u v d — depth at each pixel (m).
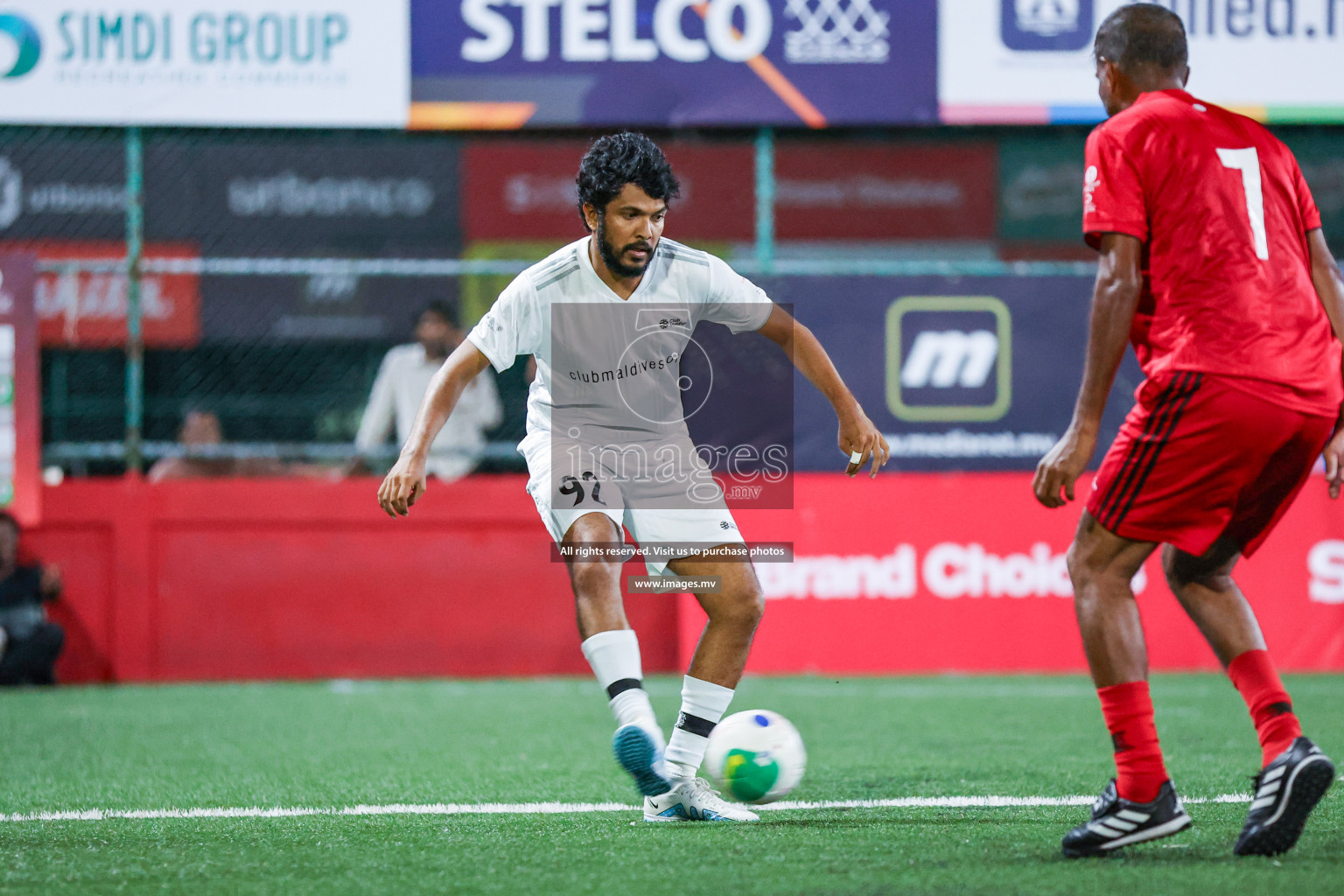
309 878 10.54
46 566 27.75
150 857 11.47
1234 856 10.84
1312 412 10.75
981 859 10.84
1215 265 10.70
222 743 19.66
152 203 41.91
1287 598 28.06
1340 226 40.47
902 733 20.02
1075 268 28.00
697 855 11.17
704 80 28.17
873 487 28.14
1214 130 11.00
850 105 28.25
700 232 43.59
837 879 10.15
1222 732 19.80
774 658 27.97
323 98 27.98
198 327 40.56
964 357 27.95
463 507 28.61
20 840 12.33
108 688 27.16
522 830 12.55
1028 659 28.20
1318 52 28.22
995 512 28.20
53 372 36.03
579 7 28.09
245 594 28.27
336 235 43.22
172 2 27.83
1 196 40.81
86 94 27.70
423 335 30.19
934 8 28.27
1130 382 27.97
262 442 39.97
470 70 28.06
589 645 12.12
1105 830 10.77
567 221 44.06
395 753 18.55
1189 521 10.76
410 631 28.47
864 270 28.75
